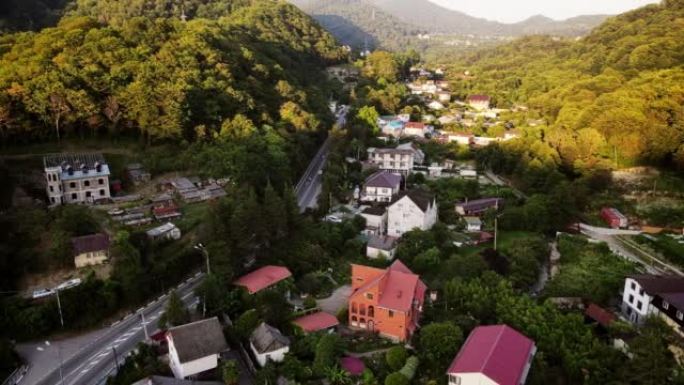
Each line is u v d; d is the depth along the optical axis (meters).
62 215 78.88
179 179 100.38
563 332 64.50
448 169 144.12
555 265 92.44
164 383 52.03
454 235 103.38
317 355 60.16
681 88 139.12
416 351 64.50
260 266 81.94
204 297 68.81
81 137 103.69
